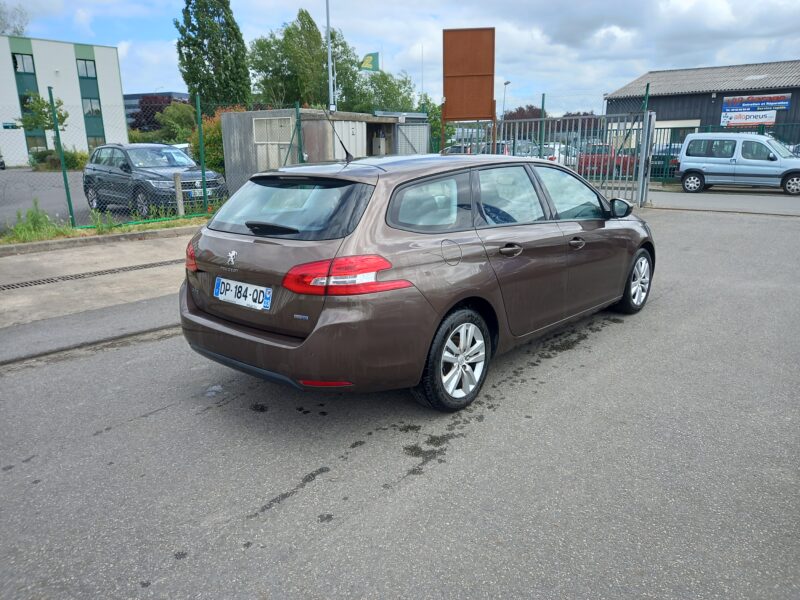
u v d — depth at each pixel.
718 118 33.38
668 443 3.39
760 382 4.25
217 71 43.03
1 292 7.00
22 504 2.90
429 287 3.38
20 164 29.83
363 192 3.35
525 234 4.12
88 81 52.78
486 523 2.69
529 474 3.09
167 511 2.83
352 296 3.10
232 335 3.43
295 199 3.54
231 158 15.42
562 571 2.38
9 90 49.22
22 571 2.43
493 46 12.27
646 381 4.29
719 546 2.51
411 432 3.58
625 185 14.20
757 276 7.50
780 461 3.18
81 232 10.20
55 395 4.21
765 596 2.23
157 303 6.55
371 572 2.39
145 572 2.42
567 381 4.31
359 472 3.15
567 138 14.58
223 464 3.26
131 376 4.55
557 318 4.57
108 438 3.57
